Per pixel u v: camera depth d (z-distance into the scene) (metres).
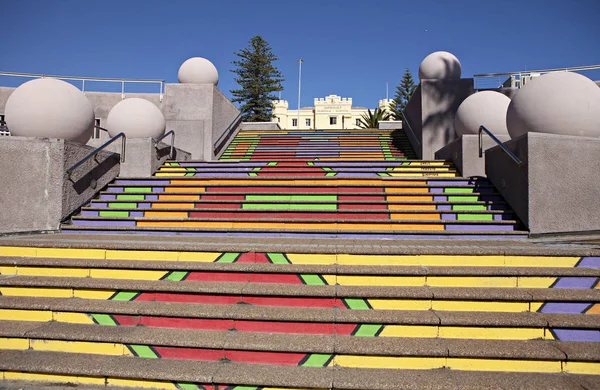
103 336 3.58
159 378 3.21
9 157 6.07
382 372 3.23
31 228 6.15
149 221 6.60
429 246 4.79
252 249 4.51
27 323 3.90
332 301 3.88
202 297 4.02
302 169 9.02
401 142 16.00
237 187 7.75
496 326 3.54
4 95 16.05
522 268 4.11
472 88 13.62
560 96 6.23
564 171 5.97
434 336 3.57
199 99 14.50
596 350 3.29
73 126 7.27
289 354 3.39
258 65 42.00
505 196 6.73
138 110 9.72
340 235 6.03
